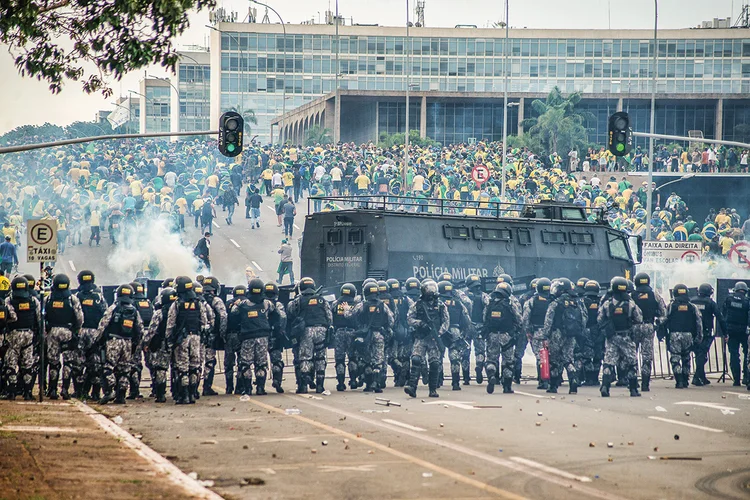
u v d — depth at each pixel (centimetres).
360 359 5103
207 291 4791
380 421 3872
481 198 13425
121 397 4472
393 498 2481
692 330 5394
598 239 7906
